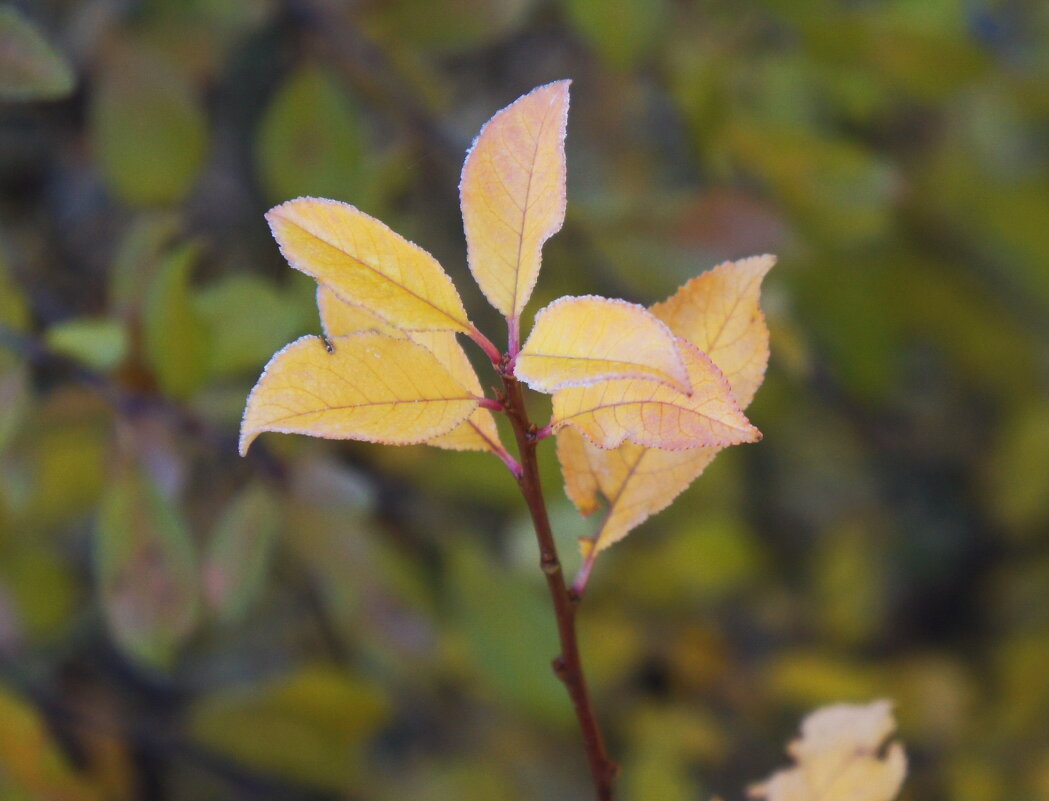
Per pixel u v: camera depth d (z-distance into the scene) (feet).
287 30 4.40
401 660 4.13
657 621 5.73
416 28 4.37
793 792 2.88
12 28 3.22
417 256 2.64
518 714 5.11
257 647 5.64
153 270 3.74
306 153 4.18
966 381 6.63
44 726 4.13
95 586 5.18
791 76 5.12
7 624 4.60
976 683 6.04
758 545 6.36
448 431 2.66
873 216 4.70
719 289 2.79
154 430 3.67
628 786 5.27
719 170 4.79
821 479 6.75
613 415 2.66
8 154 5.50
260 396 2.63
